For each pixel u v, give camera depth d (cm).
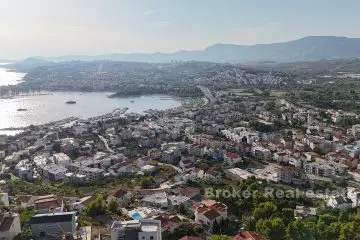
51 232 13100
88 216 17125
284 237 15038
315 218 18212
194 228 16450
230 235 16875
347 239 14638
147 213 17938
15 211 15975
